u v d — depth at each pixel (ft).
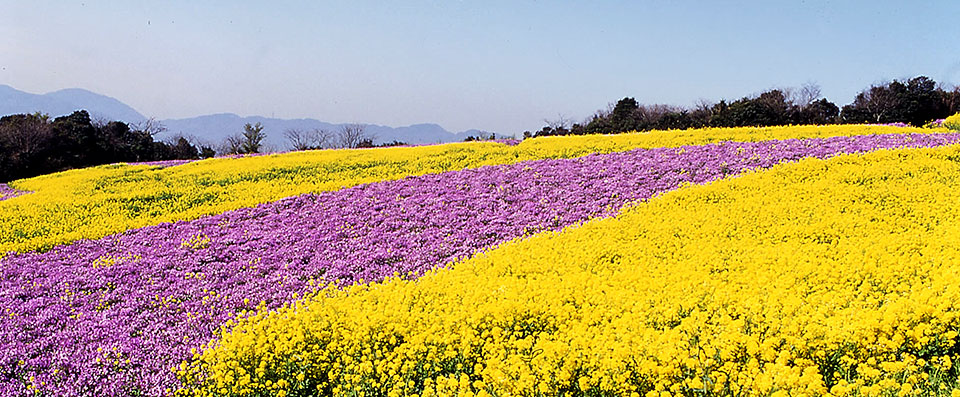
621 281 34.65
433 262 46.73
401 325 29.40
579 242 45.73
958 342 22.82
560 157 90.89
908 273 30.99
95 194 86.33
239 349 28.37
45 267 48.57
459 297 33.53
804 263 34.09
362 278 43.32
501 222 56.85
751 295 29.19
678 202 56.80
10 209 76.64
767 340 22.93
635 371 22.93
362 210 63.62
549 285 34.42
